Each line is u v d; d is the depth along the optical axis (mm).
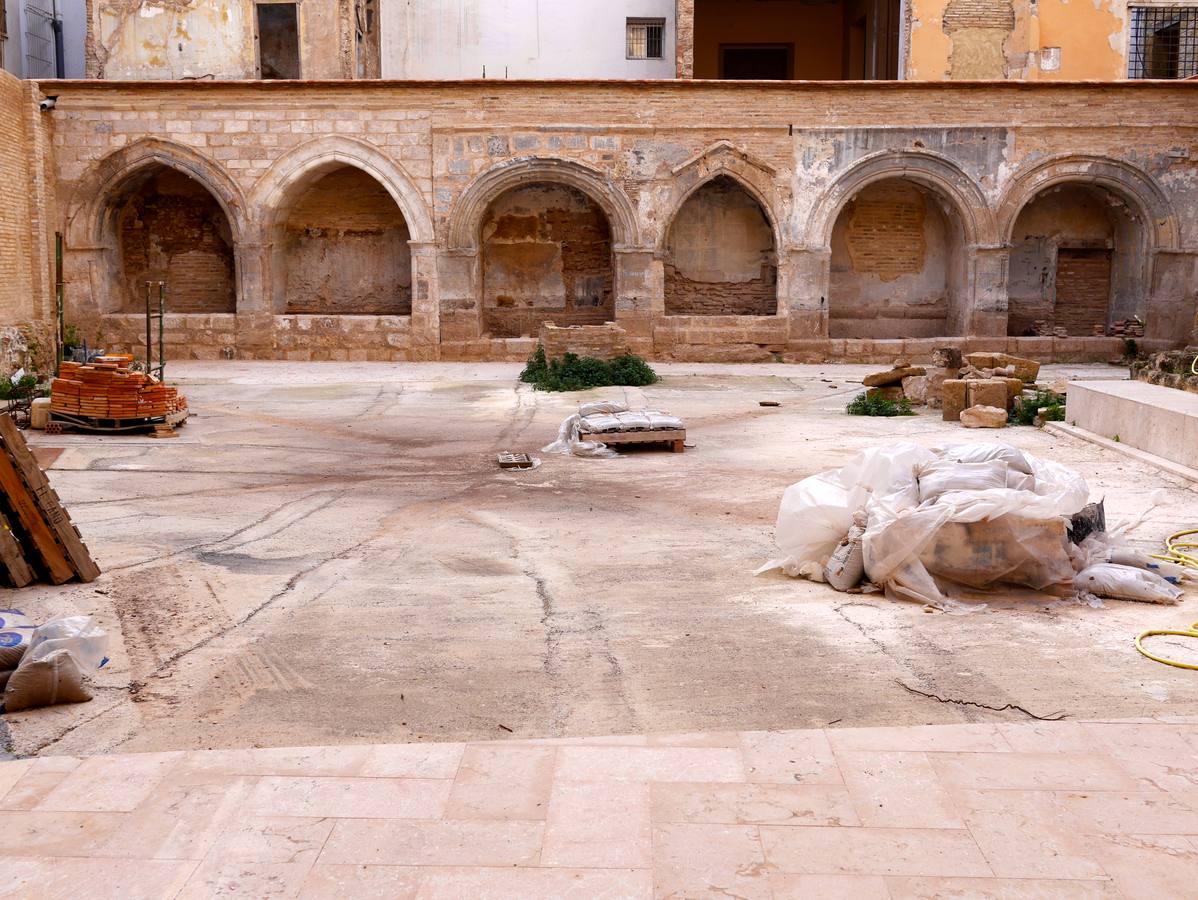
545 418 16594
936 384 17406
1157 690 5469
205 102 24172
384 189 25906
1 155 21984
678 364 24422
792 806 4266
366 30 29344
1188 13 28250
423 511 10523
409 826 4148
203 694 5637
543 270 26141
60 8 30703
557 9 30031
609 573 8117
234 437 14945
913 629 6570
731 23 33500
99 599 7363
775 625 6711
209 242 26172
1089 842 3971
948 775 4496
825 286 24719
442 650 6316
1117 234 25875
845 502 7812
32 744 5008
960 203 24500
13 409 16312
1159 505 9883
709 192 25812
